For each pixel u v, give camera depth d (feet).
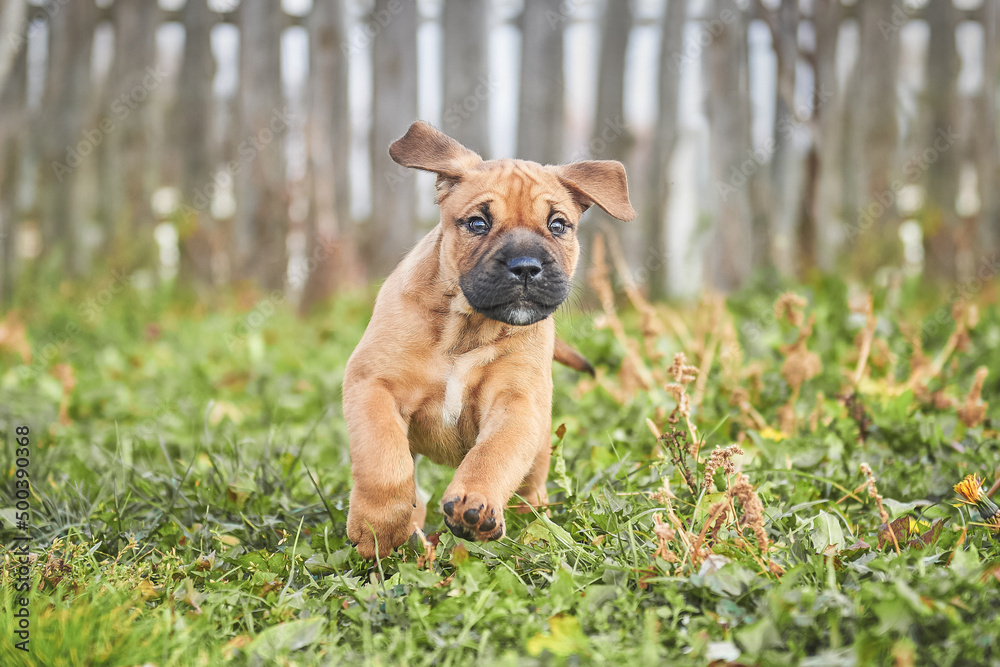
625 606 8.77
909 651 7.54
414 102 31.78
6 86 32.30
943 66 31.27
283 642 8.54
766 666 7.72
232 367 24.58
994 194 31.73
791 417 15.52
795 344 16.03
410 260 12.71
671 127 30.60
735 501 10.98
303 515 12.28
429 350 11.83
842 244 30.96
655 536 10.32
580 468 13.78
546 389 12.27
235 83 32.19
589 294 30.17
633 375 18.07
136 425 18.33
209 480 13.80
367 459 10.79
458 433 12.20
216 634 8.94
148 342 27.81
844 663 7.59
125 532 11.82
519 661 7.98
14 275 32.40
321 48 31.81
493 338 12.00
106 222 32.73
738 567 9.09
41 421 17.46
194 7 32.17
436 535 11.82
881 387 17.80
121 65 32.48
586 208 13.99
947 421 14.93
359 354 11.98
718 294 26.71
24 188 32.60
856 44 31.01
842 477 13.11
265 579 10.09
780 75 29.71
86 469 13.93
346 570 10.64
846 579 9.37
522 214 12.50
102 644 8.36
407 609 9.17
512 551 10.57
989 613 8.41
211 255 32.63
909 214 31.37
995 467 12.97
